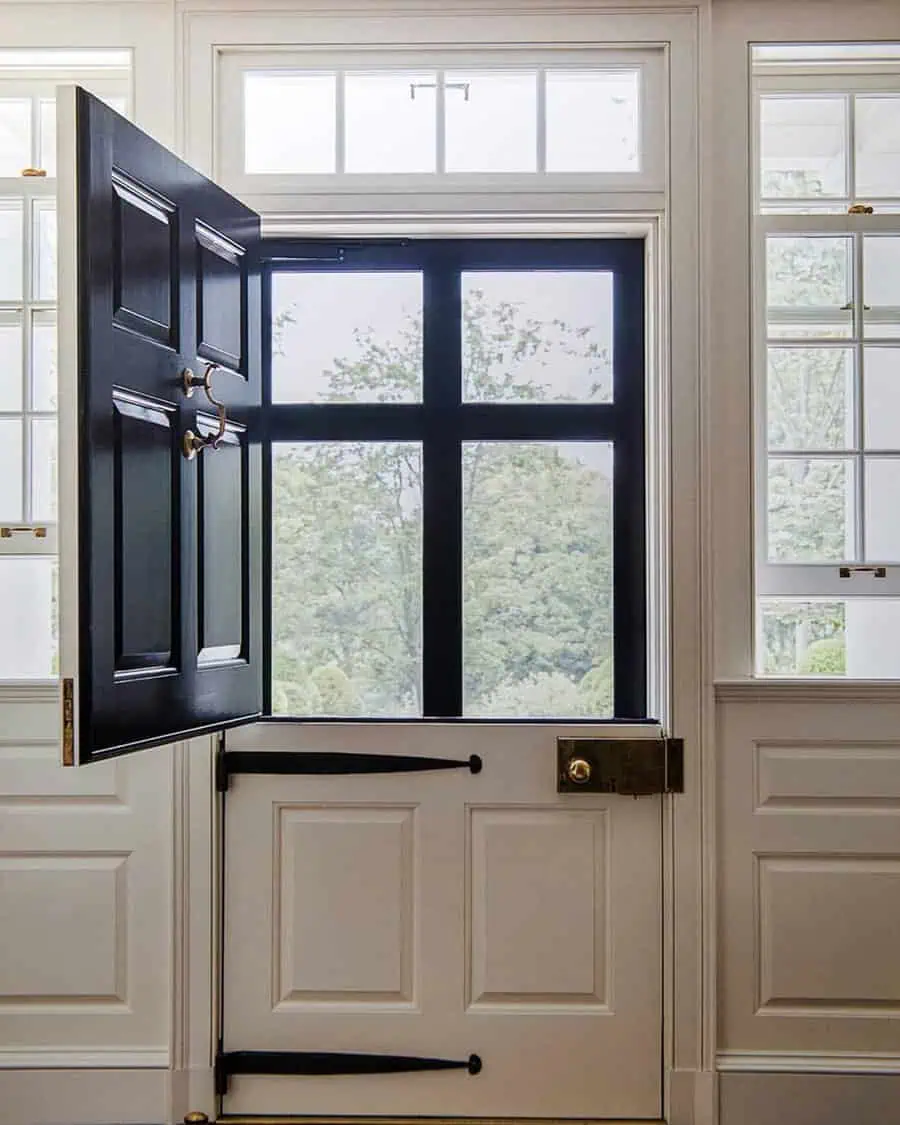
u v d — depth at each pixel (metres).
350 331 2.63
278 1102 2.46
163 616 2.02
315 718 2.49
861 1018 2.43
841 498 2.55
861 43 2.45
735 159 2.47
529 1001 2.46
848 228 2.54
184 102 2.46
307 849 2.46
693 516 2.44
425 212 2.47
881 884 2.44
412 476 2.63
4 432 2.55
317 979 2.46
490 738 2.46
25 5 2.47
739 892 2.44
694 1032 2.42
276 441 2.63
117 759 2.46
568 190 2.46
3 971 2.45
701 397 2.44
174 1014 2.43
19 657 2.61
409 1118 2.45
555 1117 2.44
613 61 2.46
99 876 2.45
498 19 2.45
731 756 2.44
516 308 2.63
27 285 2.54
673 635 2.43
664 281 2.45
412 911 2.47
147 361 1.96
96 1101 2.42
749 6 2.46
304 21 2.46
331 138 2.50
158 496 2.00
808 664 2.63
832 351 2.56
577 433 2.62
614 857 2.46
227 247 2.30
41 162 2.61
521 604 2.62
